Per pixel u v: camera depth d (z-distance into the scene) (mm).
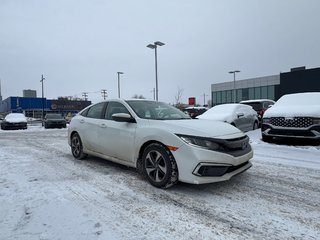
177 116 5266
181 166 3861
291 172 5180
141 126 4594
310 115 7738
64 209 3410
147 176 4383
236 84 50281
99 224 3008
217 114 11102
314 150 7480
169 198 3801
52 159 6602
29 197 3832
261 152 7332
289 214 3268
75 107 62594
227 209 3424
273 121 8492
